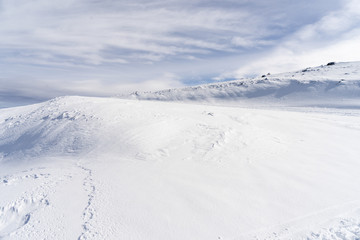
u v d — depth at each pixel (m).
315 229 4.87
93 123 11.91
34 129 12.99
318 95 42.56
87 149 9.70
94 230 4.72
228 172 7.67
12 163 9.84
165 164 8.23
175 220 5.09
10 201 5.81
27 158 9.95
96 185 6.62
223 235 4.68
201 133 11.32
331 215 5.34
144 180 6.97
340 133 12.57
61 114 13.84
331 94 41.16
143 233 4.67
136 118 12.62
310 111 28.33
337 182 6.98
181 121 12.93
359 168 8.02
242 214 5.37
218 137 10.79
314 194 6.28
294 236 4.68
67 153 9.63
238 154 9.20
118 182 6.82
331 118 17.02
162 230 4.77
